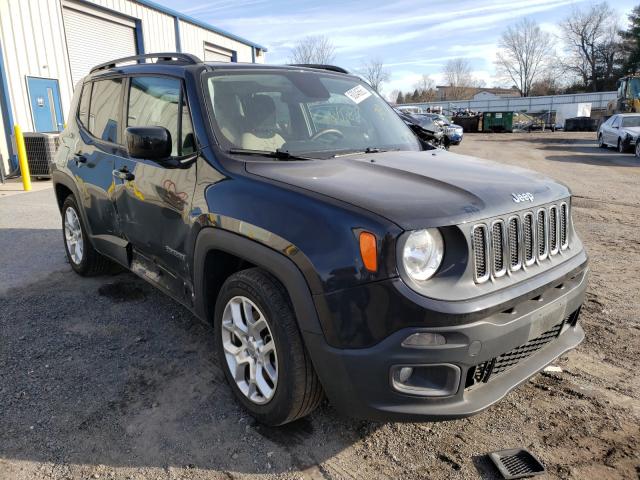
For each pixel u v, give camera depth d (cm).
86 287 467
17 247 595
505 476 235
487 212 230
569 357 348
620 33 7081
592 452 254
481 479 236
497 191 250
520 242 244
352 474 239
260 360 261
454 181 258
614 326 395
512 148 2309
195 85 315
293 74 368
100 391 303
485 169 296
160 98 343
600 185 1131
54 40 1275
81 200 434
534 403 295
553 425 275
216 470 241
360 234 212
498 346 224
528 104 6119
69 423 273
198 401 293
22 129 1189
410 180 260
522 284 238
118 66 435
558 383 316
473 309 212
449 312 208
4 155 1145
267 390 258
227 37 2202
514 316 231
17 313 411
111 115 404
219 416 280
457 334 211
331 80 387
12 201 873
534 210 253
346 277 214
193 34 1947
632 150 1948
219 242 265
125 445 257
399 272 208
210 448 255
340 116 358
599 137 2286
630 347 361
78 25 1418
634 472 240
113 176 378
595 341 370
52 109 1280
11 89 1158
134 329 383
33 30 1213
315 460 248
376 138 357
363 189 240
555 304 255
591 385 313
